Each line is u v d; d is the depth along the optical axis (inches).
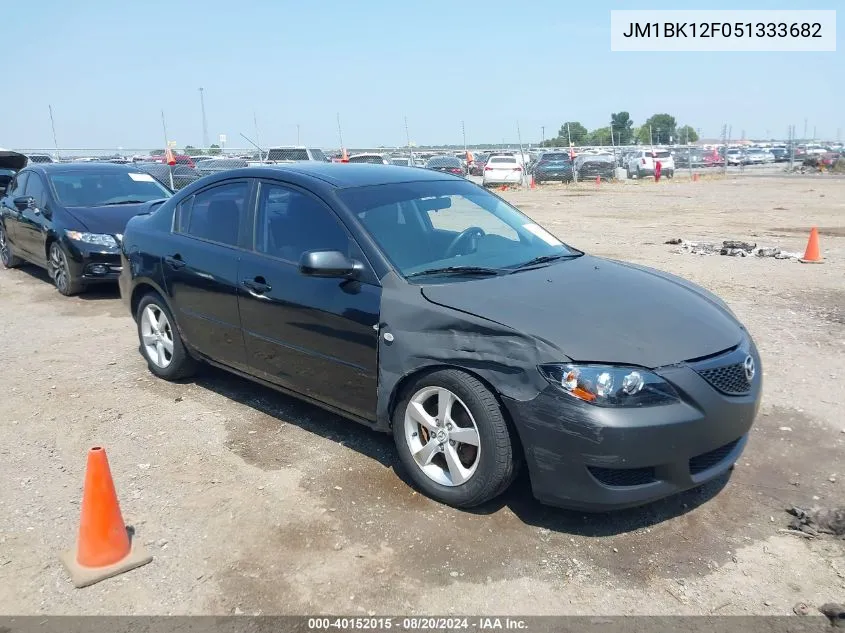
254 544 142.5
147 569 135.5
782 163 2150.6
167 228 222.4
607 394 133.2
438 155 1273.4
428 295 155.9
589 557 137.6
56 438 191.6
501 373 141.0
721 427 141.3
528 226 204.8
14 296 366.0
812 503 155.6
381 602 125.9
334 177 189.3
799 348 253.9
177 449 183.8
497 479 144.6
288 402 214.1
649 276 181.3
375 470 171.0
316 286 172.1
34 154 908.6
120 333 292.7
